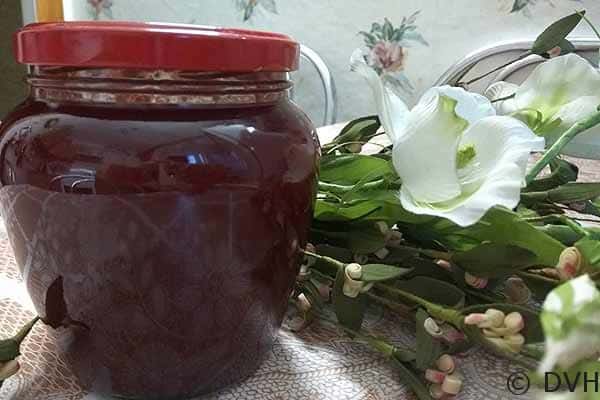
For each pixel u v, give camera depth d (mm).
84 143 183
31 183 189
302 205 214
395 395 231
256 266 207
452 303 236
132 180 180
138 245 188
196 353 211
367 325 276
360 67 242
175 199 183
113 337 206
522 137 213
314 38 808
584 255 208
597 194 271
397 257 261
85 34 178
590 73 260
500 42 713
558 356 131
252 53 191
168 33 179
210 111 192
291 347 259
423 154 215
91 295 199
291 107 221
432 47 754
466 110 233
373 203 251
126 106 186
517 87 291
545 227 238
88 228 188
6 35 949
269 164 195
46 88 196
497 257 226
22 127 197
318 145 224
